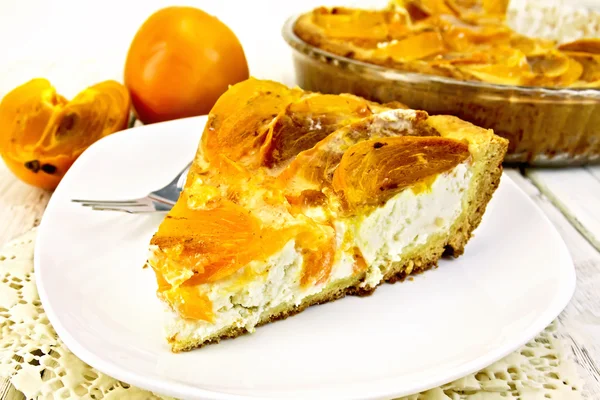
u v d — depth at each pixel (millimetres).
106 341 260
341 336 278
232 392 245
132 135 370
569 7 532
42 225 304
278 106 326
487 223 330
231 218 277
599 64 435
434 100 407
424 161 297
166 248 267
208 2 607
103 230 312
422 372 254
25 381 259
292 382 255
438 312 288
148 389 243
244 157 304
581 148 403
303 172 293
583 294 310
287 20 513
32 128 367
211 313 271
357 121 310
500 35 474
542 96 382
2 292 289
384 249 302
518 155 411
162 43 399
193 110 414
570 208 373
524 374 271
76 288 281
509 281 298
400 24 484
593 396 266
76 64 554
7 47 581
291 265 282
